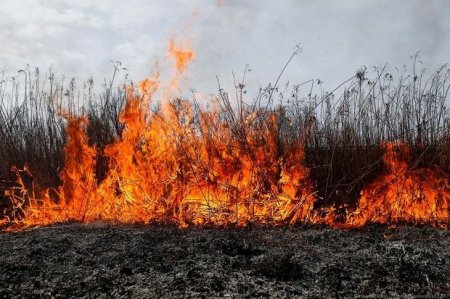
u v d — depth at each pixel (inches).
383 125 203.6
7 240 160.1
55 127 224.4
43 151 220.4
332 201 198.5
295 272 118.9
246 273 117.6
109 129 223.9
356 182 197.5
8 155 216.8
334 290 107.8
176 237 159.8
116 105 229.8
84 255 136.7
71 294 105.3
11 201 212.1
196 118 210.4
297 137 205.8
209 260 127.9
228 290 105.7
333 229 175.8
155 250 139.2
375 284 111.7
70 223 199.5
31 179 217.3
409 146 203.0
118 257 132.0
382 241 154.5
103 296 103.8
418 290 108.0
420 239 158.1
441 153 202.2
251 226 182.4
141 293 104.5
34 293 105.1
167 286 108.0
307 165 203.5
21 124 224.4
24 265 124.6
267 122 208.1
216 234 166.1
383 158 200.4
